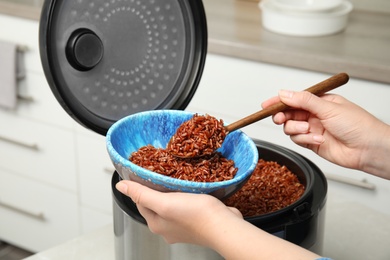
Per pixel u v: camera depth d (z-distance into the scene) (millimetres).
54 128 2229
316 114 1013
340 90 1740
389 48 1821
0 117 2332
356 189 1814
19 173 2402
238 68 1860
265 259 713
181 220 789
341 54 1749
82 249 1082
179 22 1076
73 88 999
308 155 1834
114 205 966
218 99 1932
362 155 1053
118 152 922
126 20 1036
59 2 953
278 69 1804
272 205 1026
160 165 919
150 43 1066
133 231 917
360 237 1126
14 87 2188
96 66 1023
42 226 2447
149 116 990
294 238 901
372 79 1684
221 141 938
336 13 1942
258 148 1155
